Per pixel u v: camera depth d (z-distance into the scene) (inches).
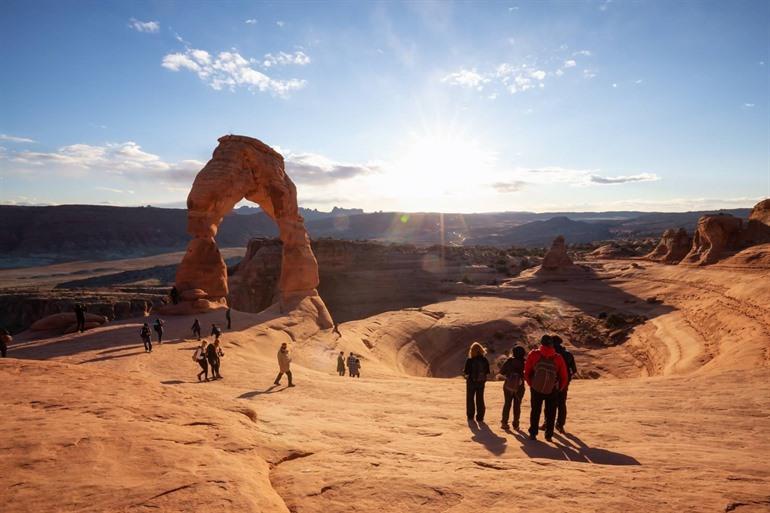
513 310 2449.6
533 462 193.6
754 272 1859.0
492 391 614.5
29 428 160.1
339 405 472.1
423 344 1835.6
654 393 528.4
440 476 163.6
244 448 175.0
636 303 2479.1
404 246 4690.0
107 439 154.6
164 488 124.0
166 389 254.4
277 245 3619.6
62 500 114.7
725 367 924.6
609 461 236.8
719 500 139.5
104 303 2817.4
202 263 1309.1
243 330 1092.5
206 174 1326.3
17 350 839.1
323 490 149.3
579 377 1600.6
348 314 3171.8
